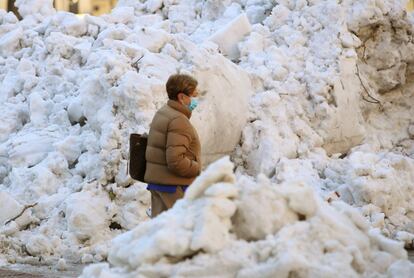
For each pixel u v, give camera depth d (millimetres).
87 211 23016
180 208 13438
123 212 23625
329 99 28734
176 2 35500
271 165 26375
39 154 26438
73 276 19156
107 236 23031
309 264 12180
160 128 17266
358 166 25219
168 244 12531
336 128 28516
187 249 12602
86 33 32938
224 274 12367
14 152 26438
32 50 32625
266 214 13062
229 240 12742
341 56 29688
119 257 13227
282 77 28969
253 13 32969
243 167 26938
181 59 27078
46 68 30812
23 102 29922
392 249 13727
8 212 23453
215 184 13219
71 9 51062
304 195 13297
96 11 51281
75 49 30984
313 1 31516
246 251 12562
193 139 17328
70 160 25750
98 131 25469
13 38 33125
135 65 26344
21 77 30656
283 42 30609
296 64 29547
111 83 25531
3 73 32031
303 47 30203
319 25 30672
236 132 26828
